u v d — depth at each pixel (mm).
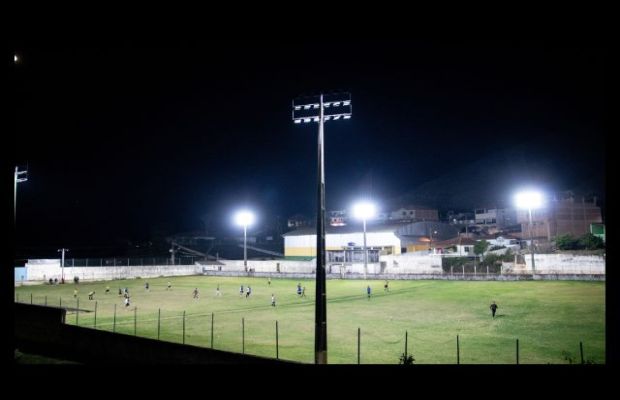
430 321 34969
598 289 47969
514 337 28484
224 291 61469
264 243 133875
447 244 82938
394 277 68875
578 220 79625
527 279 57156
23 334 26047
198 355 18156
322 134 17969
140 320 37406
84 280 79188
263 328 33125
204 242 126375
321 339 15805
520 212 84000
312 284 68250
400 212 114188
